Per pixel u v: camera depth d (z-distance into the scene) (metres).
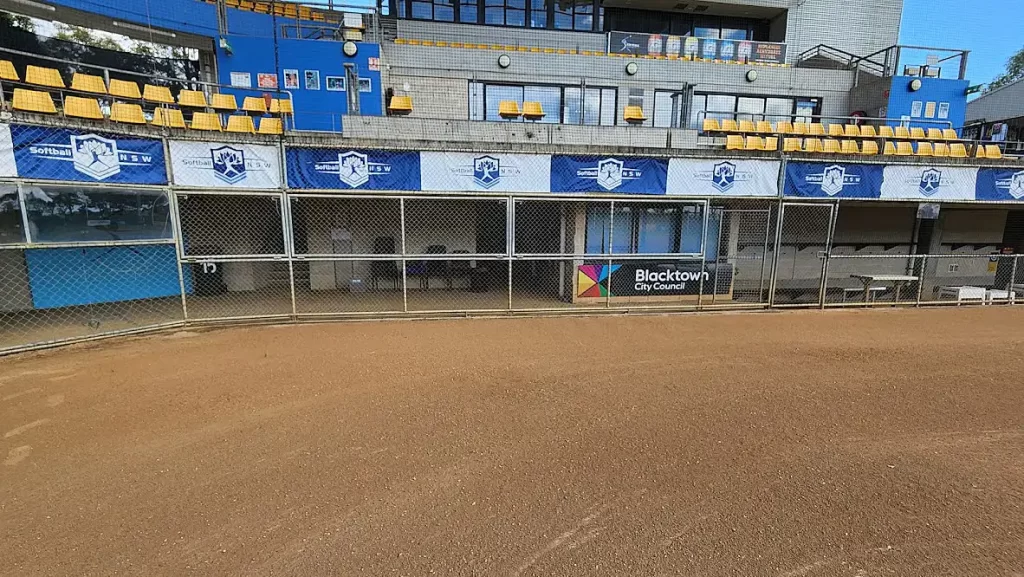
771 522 2.91
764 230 12.07
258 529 2.82
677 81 15.16
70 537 2.74
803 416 4.41
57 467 3.46
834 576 2.48
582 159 8.56
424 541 2.74
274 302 10.12
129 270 8.85
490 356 6.15
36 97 6.89
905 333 7.59
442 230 12.09
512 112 11.90
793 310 9.43
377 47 13.52
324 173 7.86
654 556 2.62
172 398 4.70
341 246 11.92
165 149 7.08
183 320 7.52
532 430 4.10
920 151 12.22
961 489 3.26
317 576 2.47
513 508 3.05
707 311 9.23
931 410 4.55
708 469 3.50
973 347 6.77
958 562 2.57
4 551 2.62
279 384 5.10
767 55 16.31
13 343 6.40
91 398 4.68
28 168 5.95
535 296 11.02
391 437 3.96
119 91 8.71
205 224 11.27
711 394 4.93
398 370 5.57
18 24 14.73
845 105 16.27
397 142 8.20
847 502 3.11
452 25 14.97
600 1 15.71
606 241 10.40
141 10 13.61
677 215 10.55
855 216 12.50
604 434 4.04
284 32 15.10
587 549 2.68
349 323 7.91
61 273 8.10
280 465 3.52
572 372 5.57
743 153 10.67
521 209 12.48
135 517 2.92
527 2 15.21
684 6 18.06
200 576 2.46
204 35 14.71
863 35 18.62
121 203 8.50
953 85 15.87
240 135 7.50
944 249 12.96
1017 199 10.12
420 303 10.08
